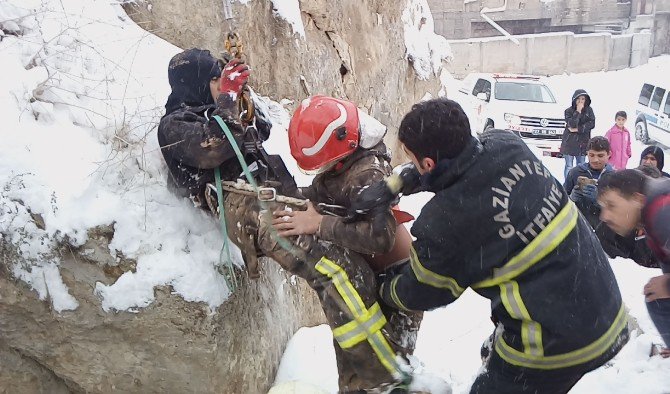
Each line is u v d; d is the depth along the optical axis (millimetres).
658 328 3561
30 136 3439
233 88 3201
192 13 5027
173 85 3443
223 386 3436
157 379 3443
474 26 29375
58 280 3330
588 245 2789
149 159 3545
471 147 2660
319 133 2971
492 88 15203
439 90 11711
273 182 3340
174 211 3449
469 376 4078
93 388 3504
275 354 3980
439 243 2680
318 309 5160
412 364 3178
